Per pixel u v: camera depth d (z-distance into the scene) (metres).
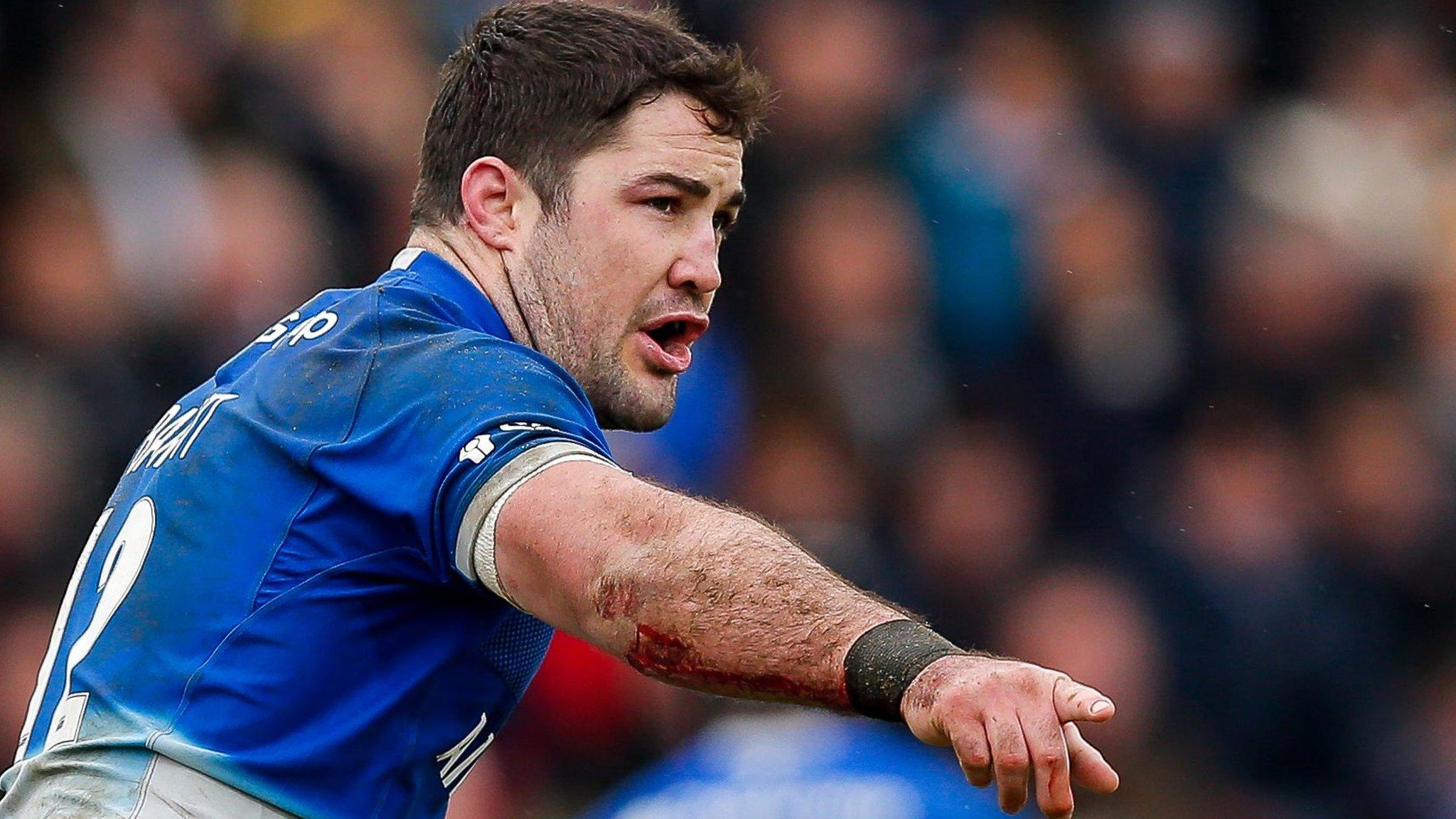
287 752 8.88
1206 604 28.25
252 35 28.92
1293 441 31.23
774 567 7.52
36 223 25.00
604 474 7.97
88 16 27.41
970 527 27.66
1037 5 34.44
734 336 28.81
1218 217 33.50
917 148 31.44
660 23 10.34
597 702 23.45
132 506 9.68
